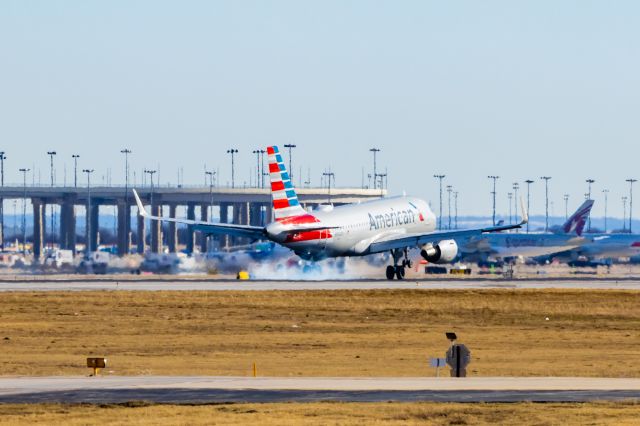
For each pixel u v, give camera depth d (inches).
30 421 6343.5
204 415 6505.9
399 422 6269.7
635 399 7066.9
